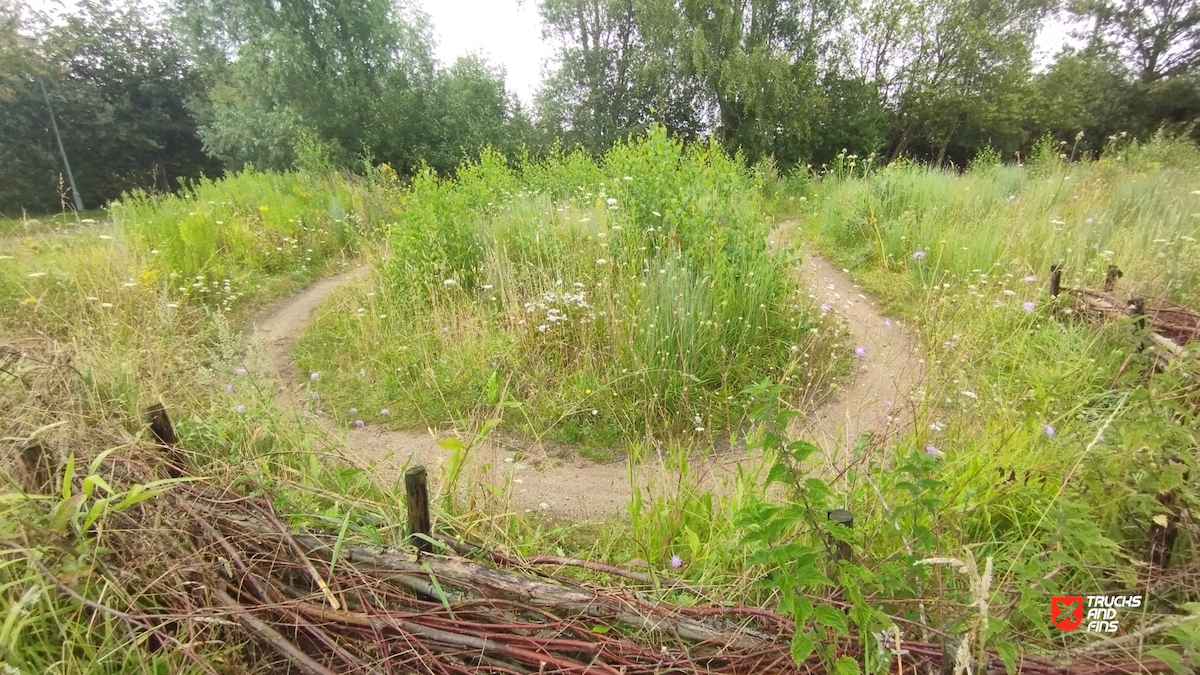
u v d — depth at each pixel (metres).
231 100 21.33
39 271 6.25
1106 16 29.56
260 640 1.88
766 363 4.89
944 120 25.17
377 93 20.67
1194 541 1.95
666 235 6.15
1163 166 10.77
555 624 1.87
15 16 20.30
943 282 6.28
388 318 6.23
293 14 18.83
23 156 21.17
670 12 21.14
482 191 8.98
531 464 3.97
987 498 2.42
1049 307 4.98
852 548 1.85
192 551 2.05
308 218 11.05
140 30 25.23
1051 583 1.80
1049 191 8.98
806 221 11.04
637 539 2.70
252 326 6.98
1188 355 2.36
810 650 1.48
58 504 1.76
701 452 3.97
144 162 25.50
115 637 1.75
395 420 4.66
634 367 4.62
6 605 1.70
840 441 2.91
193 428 2.96
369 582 2.00
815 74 23.05
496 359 5.11
